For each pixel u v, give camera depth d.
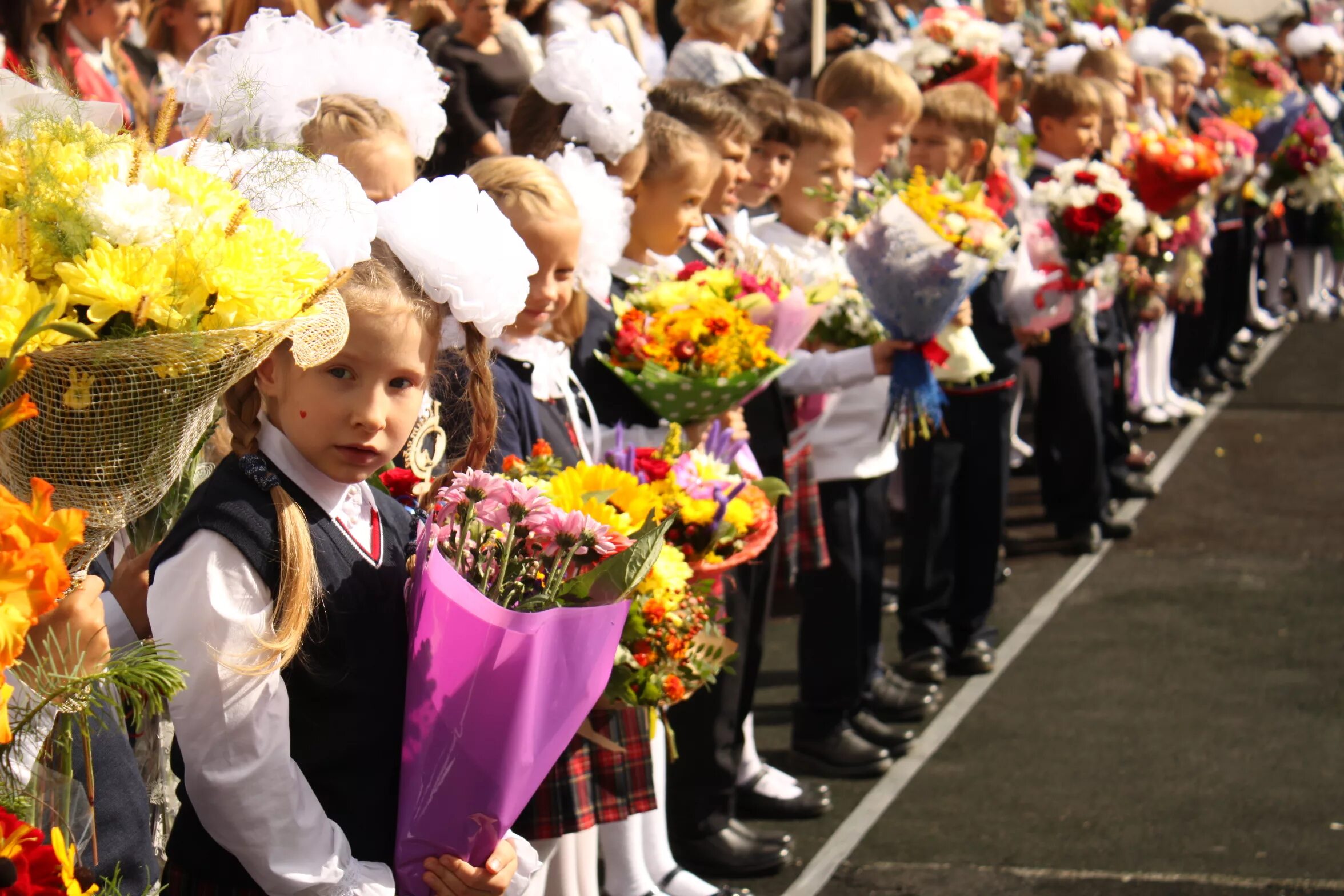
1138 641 8.24
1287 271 18.22
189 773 2.62
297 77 4.07
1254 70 14.77
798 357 6.01
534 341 4.30
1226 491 11.45
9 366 1.90
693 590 3.90
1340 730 6.98
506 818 2.80
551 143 4.98
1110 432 10.99
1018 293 7.84
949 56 8.59
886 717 7.07
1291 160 15.00
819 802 6.02
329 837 2.68
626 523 3.19
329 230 2.67
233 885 2.78
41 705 1.96
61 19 5.16
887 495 6.75
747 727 5.96
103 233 2.16
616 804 4.03
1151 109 11.99
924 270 5.92
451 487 2.98
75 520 1.74
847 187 6.50
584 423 4.69
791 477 6.10
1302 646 8.15
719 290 5.08
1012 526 10.51
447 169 7.13
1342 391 14.62
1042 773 6.46
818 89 7.56
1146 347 13.34
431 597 2.75
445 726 2.75
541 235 4.02
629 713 4.06
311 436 2.74
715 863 5.39
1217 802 6.17
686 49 7.86
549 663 2.73
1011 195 8.27
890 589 8.95
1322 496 11.30
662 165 5.11
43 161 2.17
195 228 2.23
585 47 4.94
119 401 2.19
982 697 7.40
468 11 7.20
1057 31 13.13
